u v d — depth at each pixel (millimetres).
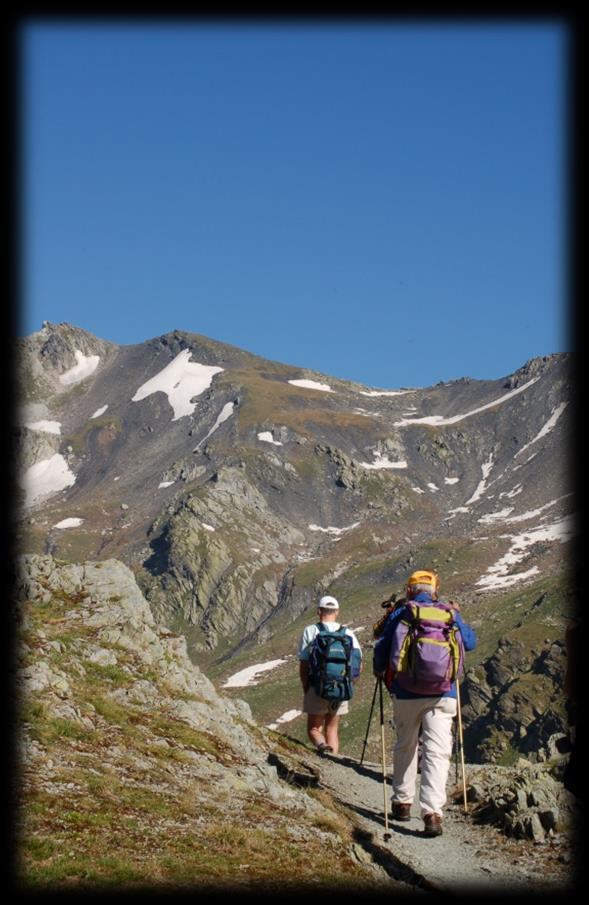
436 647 12484
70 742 12039
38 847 8734
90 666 15422
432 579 13234
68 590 18359
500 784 15953
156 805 10734
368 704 149250
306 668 15539
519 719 152500
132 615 17938
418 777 17828
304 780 15062
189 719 15133
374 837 12211
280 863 9781
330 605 15617
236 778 12898
